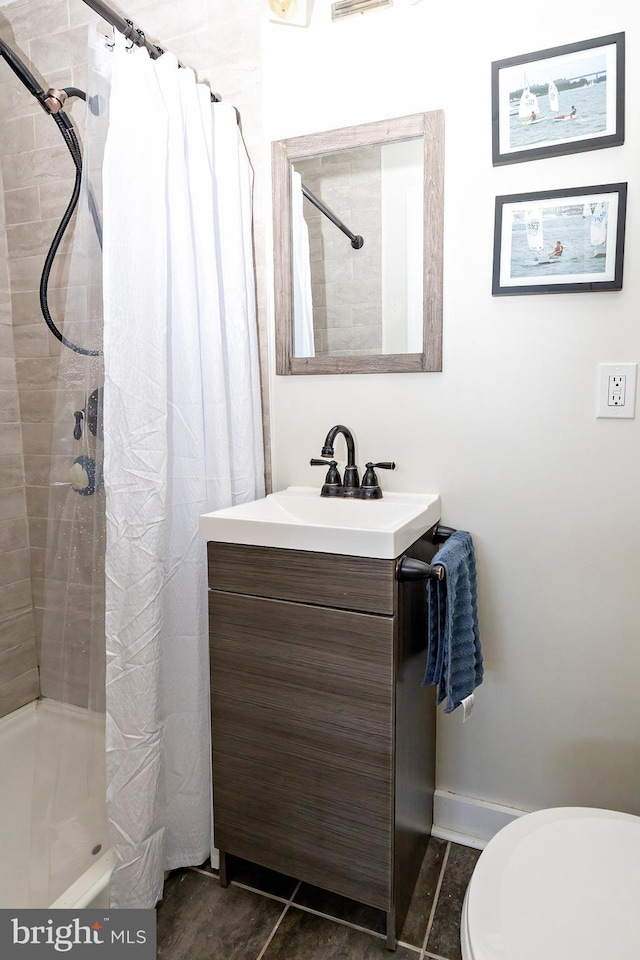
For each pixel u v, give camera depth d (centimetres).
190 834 144
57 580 129
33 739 192
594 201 127
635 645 136
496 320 139
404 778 124
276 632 123
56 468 128
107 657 124
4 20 188
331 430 148
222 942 125
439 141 138
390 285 149
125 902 126
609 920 83
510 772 150
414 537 124
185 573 140
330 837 123
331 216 153
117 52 117
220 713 132
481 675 140
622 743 139
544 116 129
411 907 133
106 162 116
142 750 126
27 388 201
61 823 126
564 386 135
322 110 151
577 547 138
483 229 138
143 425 124
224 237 150
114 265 118
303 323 160
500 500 144
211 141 146
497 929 82
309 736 122
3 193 195
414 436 151
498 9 132
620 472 133
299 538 117
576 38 126
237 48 157
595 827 102
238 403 152
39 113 185
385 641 112
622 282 127
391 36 142
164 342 127
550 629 143
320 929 129
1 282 196
